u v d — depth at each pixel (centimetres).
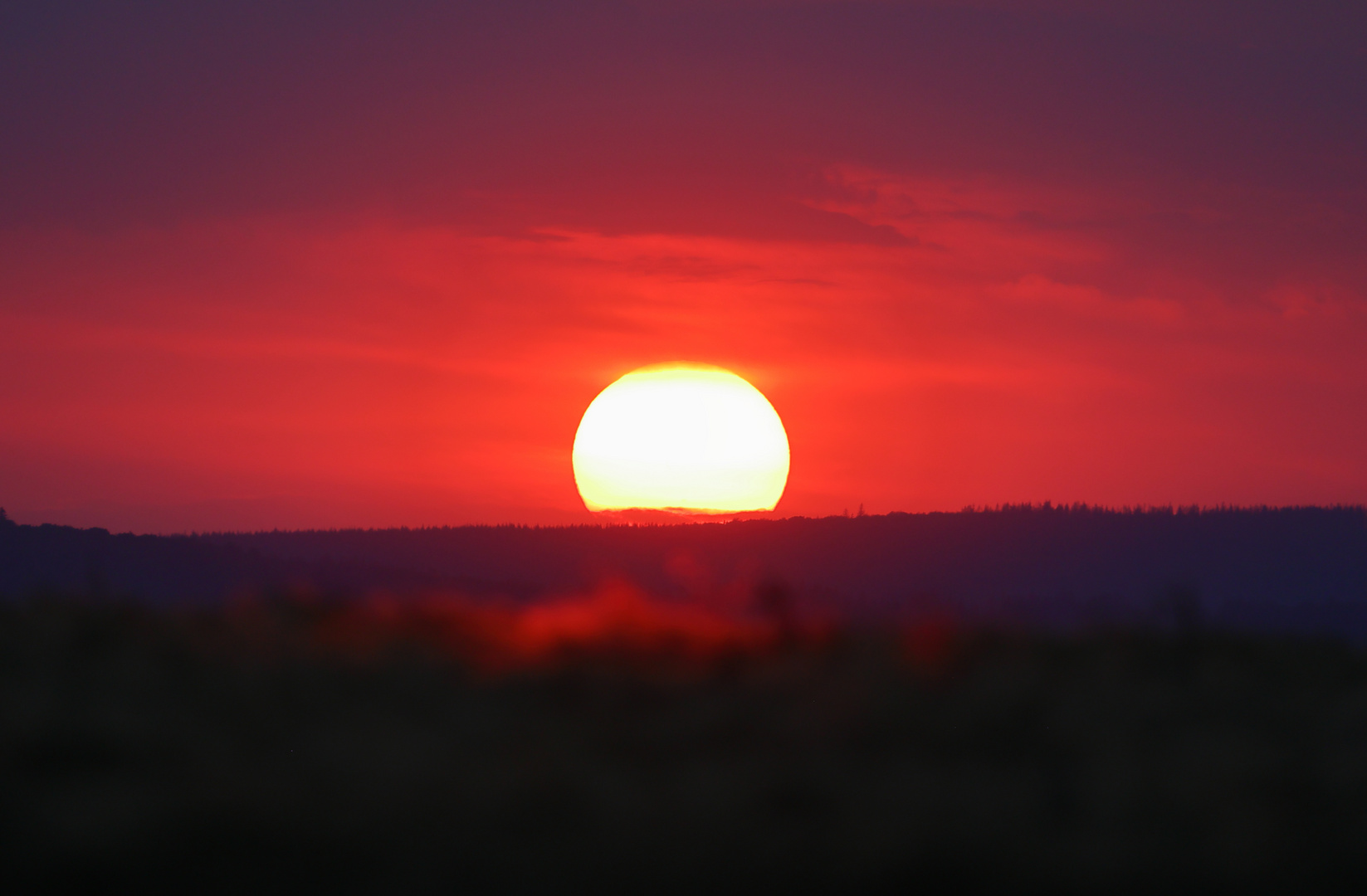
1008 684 4944
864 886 3244
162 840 3234
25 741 3750
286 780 3566
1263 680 5400
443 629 5919
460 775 3681
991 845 3391
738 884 3209
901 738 4403
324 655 5075
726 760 3991
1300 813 3738
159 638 5206
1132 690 5081
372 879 3158
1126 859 3359
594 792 3638
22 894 3064
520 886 3150
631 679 4997
